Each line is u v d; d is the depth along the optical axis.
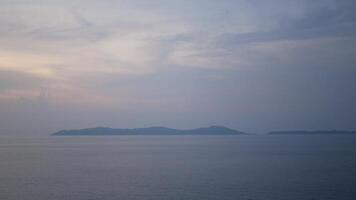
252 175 61.19
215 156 104.81
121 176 61.84
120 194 45.62
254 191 46.56
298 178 56.72
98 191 47.62
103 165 81.62
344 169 67.81
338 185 49.84
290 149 135.38
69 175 63.75
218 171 67.69
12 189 49.41
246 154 111.00
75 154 121.75
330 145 165.38
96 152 132.62
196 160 91.69
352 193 44.59
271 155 104.75
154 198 43.38
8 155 117.62
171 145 190.38
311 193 44.81
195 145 187.38
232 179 56.75
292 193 44.97
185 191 47.22
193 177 59.72
